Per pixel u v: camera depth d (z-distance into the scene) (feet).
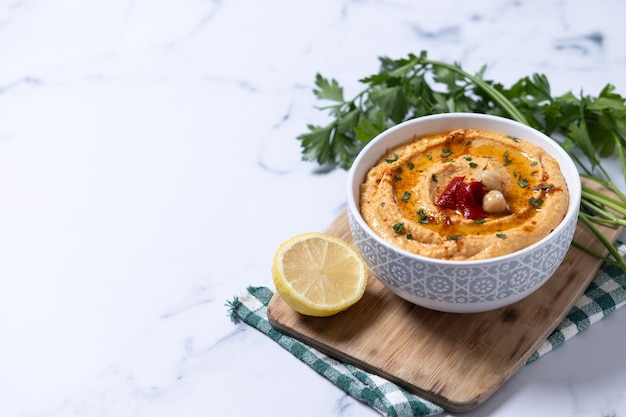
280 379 1.91
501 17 2.84
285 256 1.96
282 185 2.38
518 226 1.86
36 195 2.44
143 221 2.32
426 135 2.10
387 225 1.88
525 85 2.36
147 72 2.83
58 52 2.95
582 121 2.23
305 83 2.72
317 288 1.93
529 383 1.85
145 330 2.05
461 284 1.78
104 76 2.83
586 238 2.06
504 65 2.65
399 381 1.82
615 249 2.00
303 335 1.93
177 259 2.20
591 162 2.22
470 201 1.90
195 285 2.14
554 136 2.38
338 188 2.35
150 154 2.53
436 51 2.74
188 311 2.08
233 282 2.13
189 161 2.49
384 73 2.48
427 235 1.85
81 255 2.25
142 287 2.15
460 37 2.79
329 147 2.40
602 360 1.88
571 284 1.97
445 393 1.78
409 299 1.90
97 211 2.37
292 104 2.65
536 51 2.68
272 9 3.03
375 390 1.83
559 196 1.88
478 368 1.82
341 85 2.68
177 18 3.04
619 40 2.68
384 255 1.82
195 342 2.01
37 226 2.35
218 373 1.94
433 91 2.43
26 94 2.80
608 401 1.81
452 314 1.93
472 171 1.98
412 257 1.78
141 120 2.65
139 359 1.99
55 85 2.82
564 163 1.97
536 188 1.92
